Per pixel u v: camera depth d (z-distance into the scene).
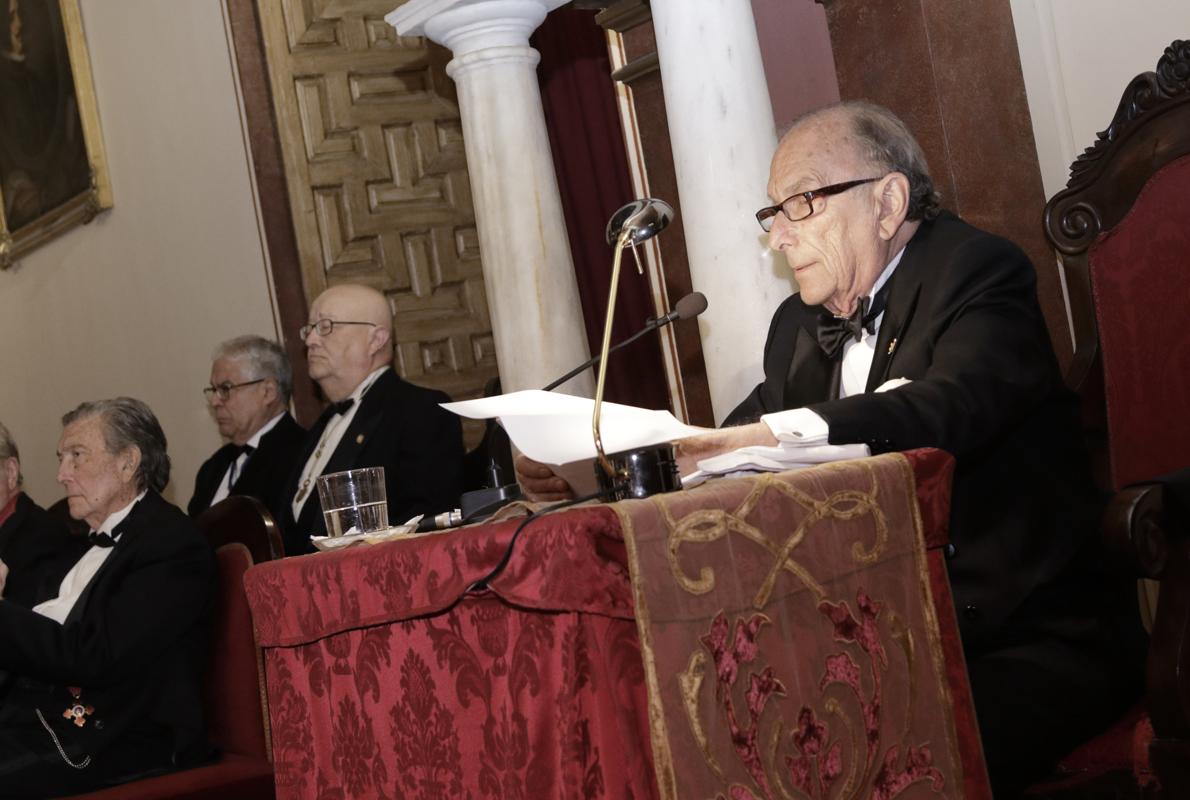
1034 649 2.29
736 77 3.87
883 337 2.52
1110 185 2.89
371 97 6.54
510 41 4.94
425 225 6.55
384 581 1.90
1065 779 2.19
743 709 1.69
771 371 2.92
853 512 1.85
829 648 1.79
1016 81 3.54
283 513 5.00
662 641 1.64
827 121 2.61
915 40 3.53
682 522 1.68
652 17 4.36
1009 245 2.49
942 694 1.90
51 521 4.23
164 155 7.05
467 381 6.53
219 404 5.62
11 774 3.21
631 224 2.04
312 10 6.48
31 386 8.73
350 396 5.00
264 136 6.40
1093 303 2.88
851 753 1.78
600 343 6.11
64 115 7.78
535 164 4.95
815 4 4.11
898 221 2.58
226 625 3.43
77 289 8.07
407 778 1.91
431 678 1.86
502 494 2.28
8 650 3.20
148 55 7.05
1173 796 2.05
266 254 6.36
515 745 1.72
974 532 2.32
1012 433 2.37
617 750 1.62
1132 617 2.45
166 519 3.46
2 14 8.23
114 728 3.29
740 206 3.84
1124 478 2.80
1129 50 3.39
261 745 3.31
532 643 1.70
